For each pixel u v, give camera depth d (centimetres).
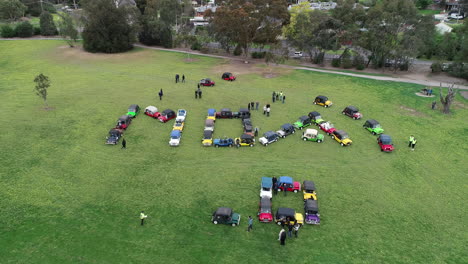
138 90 6825
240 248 2997
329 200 3700
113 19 9700
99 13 9512
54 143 4738
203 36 10038
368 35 8662
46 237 3078
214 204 3594
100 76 7700
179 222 3312
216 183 3944
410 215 3512
